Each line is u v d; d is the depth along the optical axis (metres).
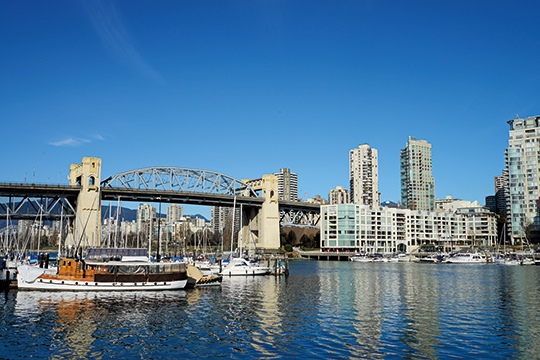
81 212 190.62
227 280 100.69
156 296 68.31
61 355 36.44
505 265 177.62
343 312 55.81
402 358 35.53
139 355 36.50
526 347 38.66
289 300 66.44
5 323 47.84
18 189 182.12
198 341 40.72
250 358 35.56
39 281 71.44
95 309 56.31
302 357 35.75
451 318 51.75
